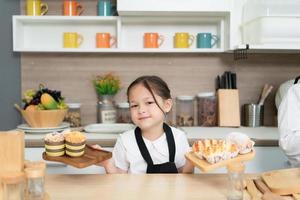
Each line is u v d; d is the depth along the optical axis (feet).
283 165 5.24
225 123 6.53
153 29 6.81
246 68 7.01
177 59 6.97
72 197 2.47
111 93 6.68
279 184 2.56
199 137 5.33
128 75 6.96
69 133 3.00
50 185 2.74
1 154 2.33
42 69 6.88
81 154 2.91
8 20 6.15
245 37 5.99
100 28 6.81
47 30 6.77
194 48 6.48
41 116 5.47
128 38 6.81
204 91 7.02
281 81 7.04
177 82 7.00
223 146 2.78
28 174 2.23
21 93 6.87
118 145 4.17
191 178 2.96
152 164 3.93
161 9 5.76
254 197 2.42
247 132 5.93
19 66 6.78
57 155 2.89
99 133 5.72
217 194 2.54
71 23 6.75
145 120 3.83
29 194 2.25
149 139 4.09
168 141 4.07
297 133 3.85
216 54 6.97
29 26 6.75
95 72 6.93
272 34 5.59
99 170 5.18
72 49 6.29
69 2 6.39
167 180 2.89
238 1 6.03
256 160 5.32
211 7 5.84
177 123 6.86
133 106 3.91
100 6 6.42
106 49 6.29
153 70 6.97
